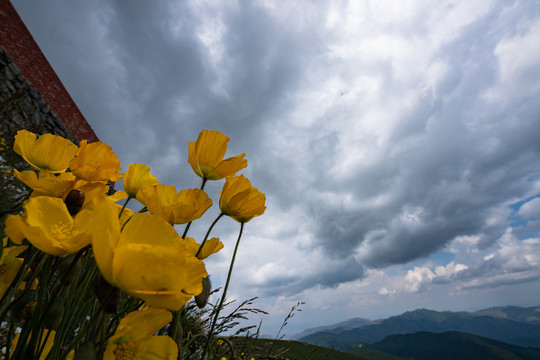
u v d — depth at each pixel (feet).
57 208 1.70
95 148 2.26
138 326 1.70
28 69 36.50
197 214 2.50
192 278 1.46
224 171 3.05
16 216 1.40
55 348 1.55
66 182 2.11
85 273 2.13
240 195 2.88
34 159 2.58
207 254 2.65
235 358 2.36
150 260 1.23
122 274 1.25
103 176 2.27
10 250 1.98
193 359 3.84
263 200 2.98
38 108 30.81
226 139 3.07
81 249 1.51
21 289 2.04
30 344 1.49
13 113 14.89
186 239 2.59
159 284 1.25
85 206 2.07
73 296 1.82
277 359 5.05
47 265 1.67
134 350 1.62
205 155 3.04
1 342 2.30
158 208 2.32
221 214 2.94
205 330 5.20
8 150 13.29
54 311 1.57
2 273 1.94
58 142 2.64
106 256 1.23
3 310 1.63
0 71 26.81
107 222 1.27
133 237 1.46
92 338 1.40
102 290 1.32
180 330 2.24
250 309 5.58
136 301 2.22
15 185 8.32
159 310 1.77
